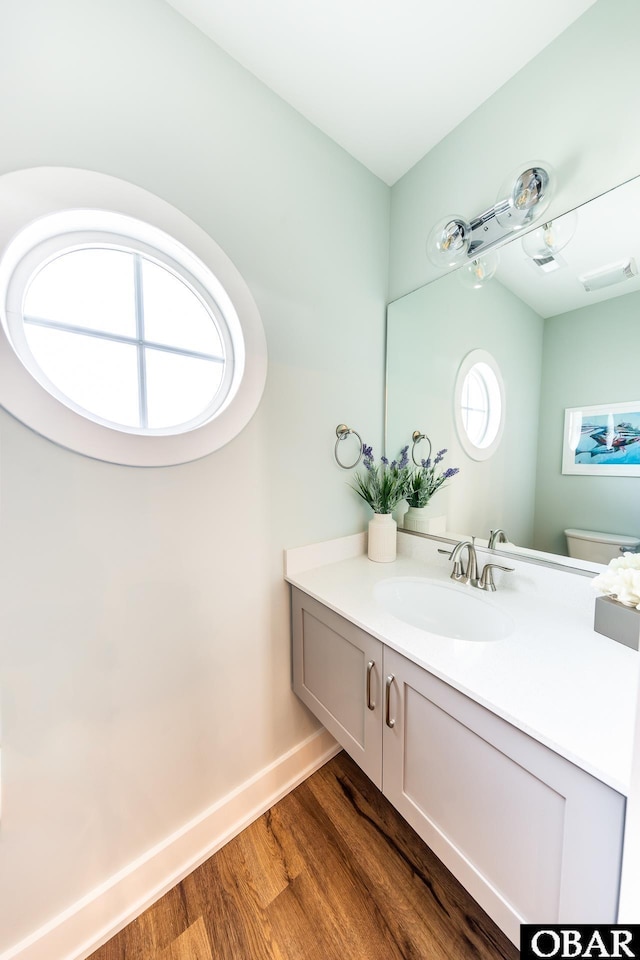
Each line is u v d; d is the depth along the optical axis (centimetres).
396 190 147
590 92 91
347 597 109
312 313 125
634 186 86
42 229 78
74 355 94
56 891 84
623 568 87
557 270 101
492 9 90
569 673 72
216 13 91
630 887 44
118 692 91
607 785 49
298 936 90
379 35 95
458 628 115
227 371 109
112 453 85
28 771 79
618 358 92
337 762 143
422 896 97
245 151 105
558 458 105
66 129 77
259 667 120
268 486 118
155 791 99
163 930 92
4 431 72
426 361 138
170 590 98
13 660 76
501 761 64
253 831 116
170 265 99
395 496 143
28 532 76
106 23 81
